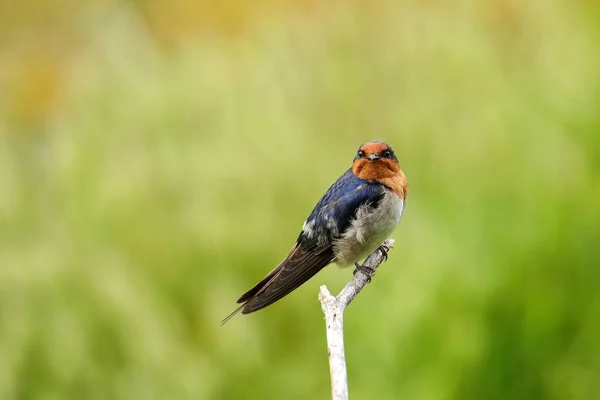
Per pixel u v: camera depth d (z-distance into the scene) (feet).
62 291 37.58
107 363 36.96
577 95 37.04
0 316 37.11
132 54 52.80
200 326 37.93
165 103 44.21
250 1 62.34
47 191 43.21
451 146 38.52
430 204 37.01
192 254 38.83
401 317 34.32
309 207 40.42
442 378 33.22
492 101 39.58
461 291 33.86
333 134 43.21
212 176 40.40
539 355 32.94
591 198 34.78
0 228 40.37
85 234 39.99
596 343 32.71
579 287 33.58
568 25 41.29
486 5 44.52
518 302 33.47
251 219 39.58
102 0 64.75
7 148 46.68
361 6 47.06
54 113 62.49
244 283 38.78
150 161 41.39
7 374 35.78
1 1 67.56
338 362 20.63
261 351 36.96
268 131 42.06
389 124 41.83
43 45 67.97
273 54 46.29
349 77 44.14
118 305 36.88
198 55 48.78
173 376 36.29
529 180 35.86
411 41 43.78
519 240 34.24
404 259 36.01
